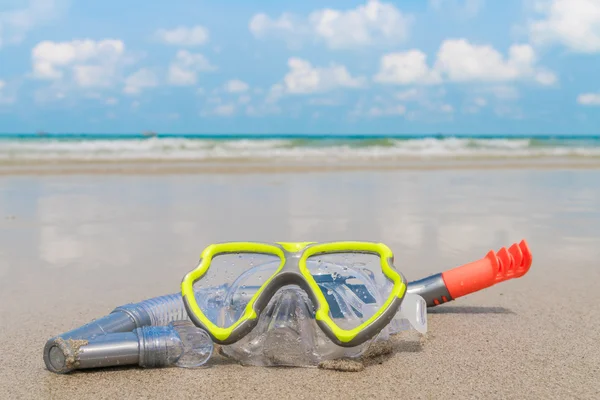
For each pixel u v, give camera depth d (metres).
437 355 0.61
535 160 3.67
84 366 0.56
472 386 0.55
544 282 0.88
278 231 1.25
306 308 0.58
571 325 0.70
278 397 0.52
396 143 5.13
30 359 0.60
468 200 1.80
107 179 2.39
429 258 1.02
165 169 2.82
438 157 3.90
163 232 1.25
